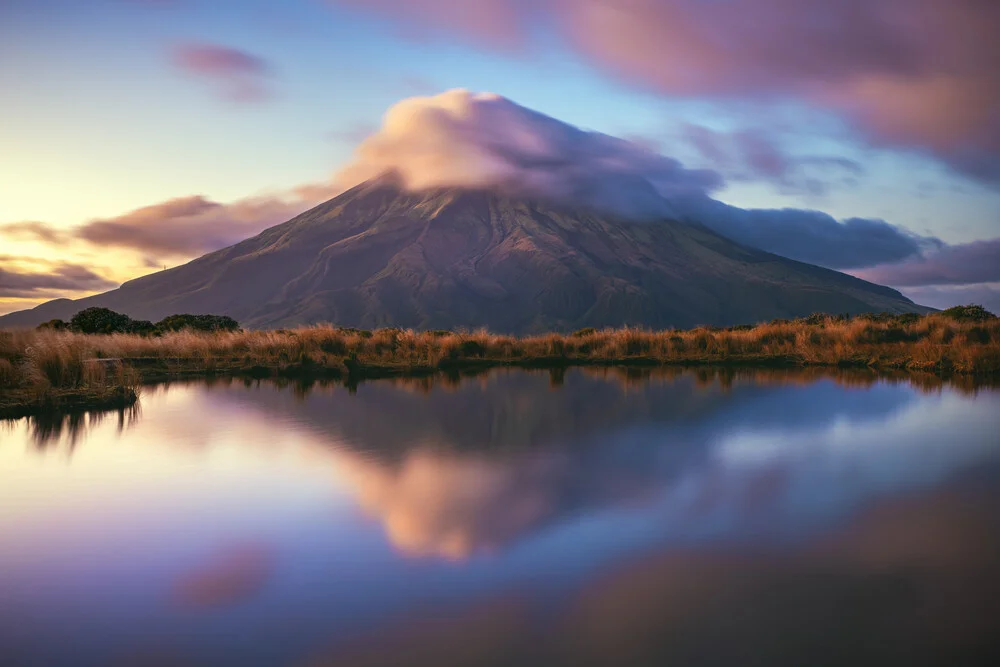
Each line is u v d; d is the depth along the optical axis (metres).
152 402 13.49
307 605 4.47
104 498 6.86
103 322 29.59
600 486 7.12
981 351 19.97
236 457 8.56
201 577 4.92
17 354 16.56
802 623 4.18
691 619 4.21
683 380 17.48
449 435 9.93
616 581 4.78
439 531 5.81
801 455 8.52
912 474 7.56
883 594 4.54
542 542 5.53
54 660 3.84
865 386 15.91
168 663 3.80
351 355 21.80
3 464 8.29
